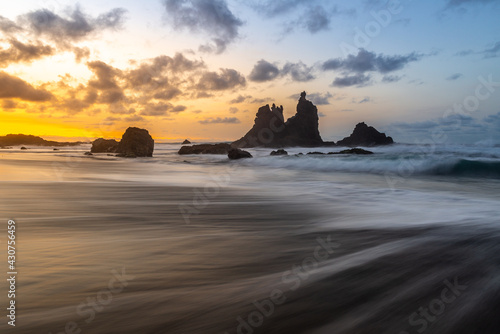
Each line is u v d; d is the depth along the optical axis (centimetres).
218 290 279
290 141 7881
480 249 377
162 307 246
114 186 1130
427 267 323
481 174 1864
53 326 218
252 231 519
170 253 390
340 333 211
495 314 231
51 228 506
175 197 907
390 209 772
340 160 2505
